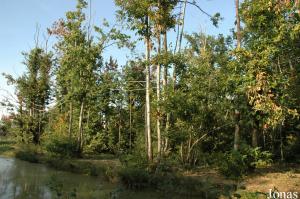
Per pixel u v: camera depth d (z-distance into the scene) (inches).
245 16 709.3
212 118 836.6
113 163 964.6
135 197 650.2
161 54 832.9
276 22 666.8
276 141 954.1
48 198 634.2
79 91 1248.8
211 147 892.6
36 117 1752.0
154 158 878.4
